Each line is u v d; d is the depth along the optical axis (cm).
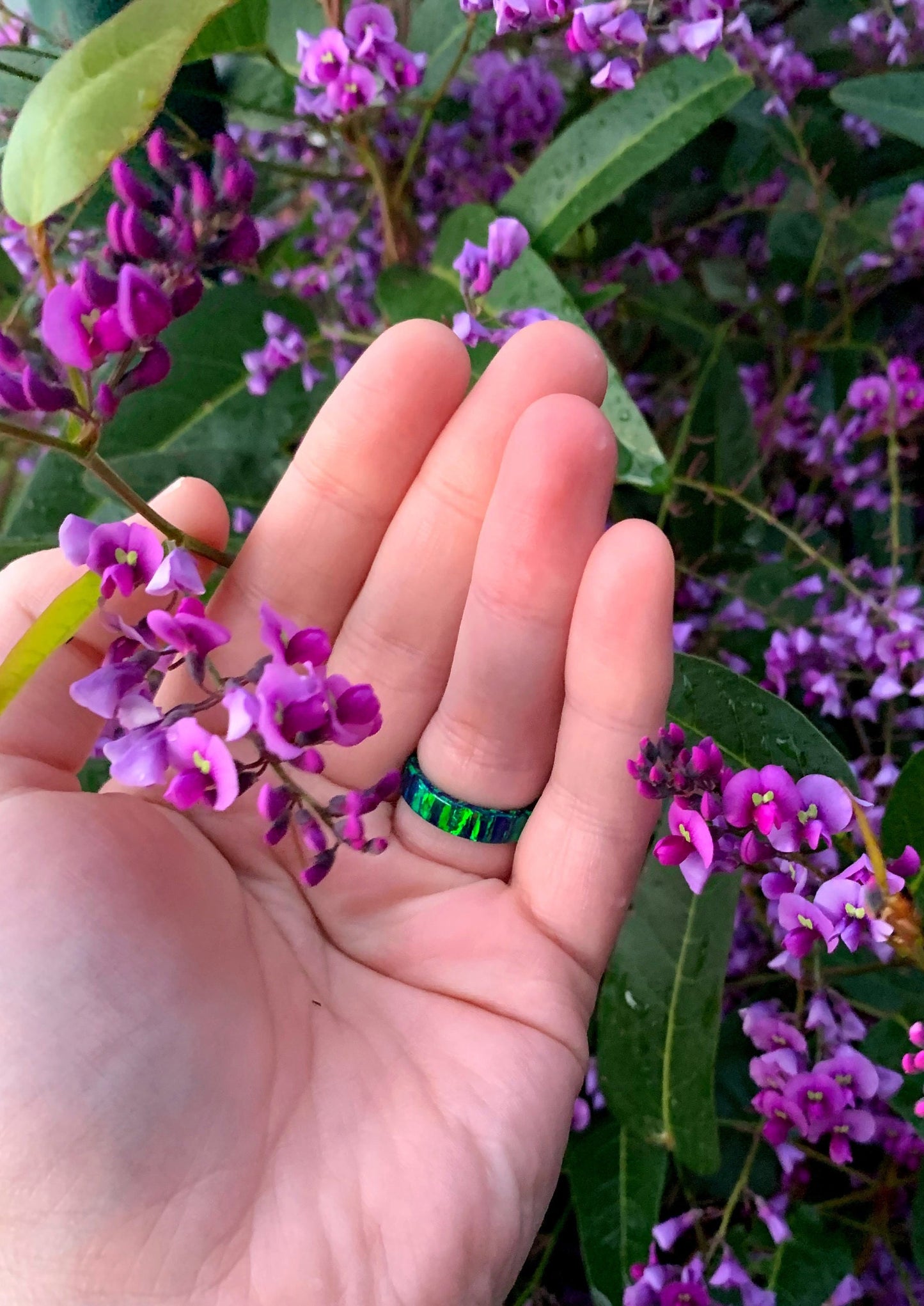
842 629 20
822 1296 17
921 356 23
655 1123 17
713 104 18
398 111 20
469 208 19
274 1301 11
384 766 16
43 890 11
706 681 16
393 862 16
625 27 15
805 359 22
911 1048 17
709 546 22
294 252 22
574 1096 14
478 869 16
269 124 21
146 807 13
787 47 20
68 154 11
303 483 15
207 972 12
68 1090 10
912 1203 19
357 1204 11
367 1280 11
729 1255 17
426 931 15
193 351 19
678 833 12
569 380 15
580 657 14
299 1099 12
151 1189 11
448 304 19
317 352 20
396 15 19
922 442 23
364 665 16
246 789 11
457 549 15
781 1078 16
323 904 15
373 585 16
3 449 23
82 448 11
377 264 21
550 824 15
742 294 22
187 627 11
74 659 13
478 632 15
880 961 16
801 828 12
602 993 17
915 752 15
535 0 16
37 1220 10
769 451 22
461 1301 12
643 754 12
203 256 11
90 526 11
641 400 23
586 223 22
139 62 11
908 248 21
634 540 13
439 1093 13
